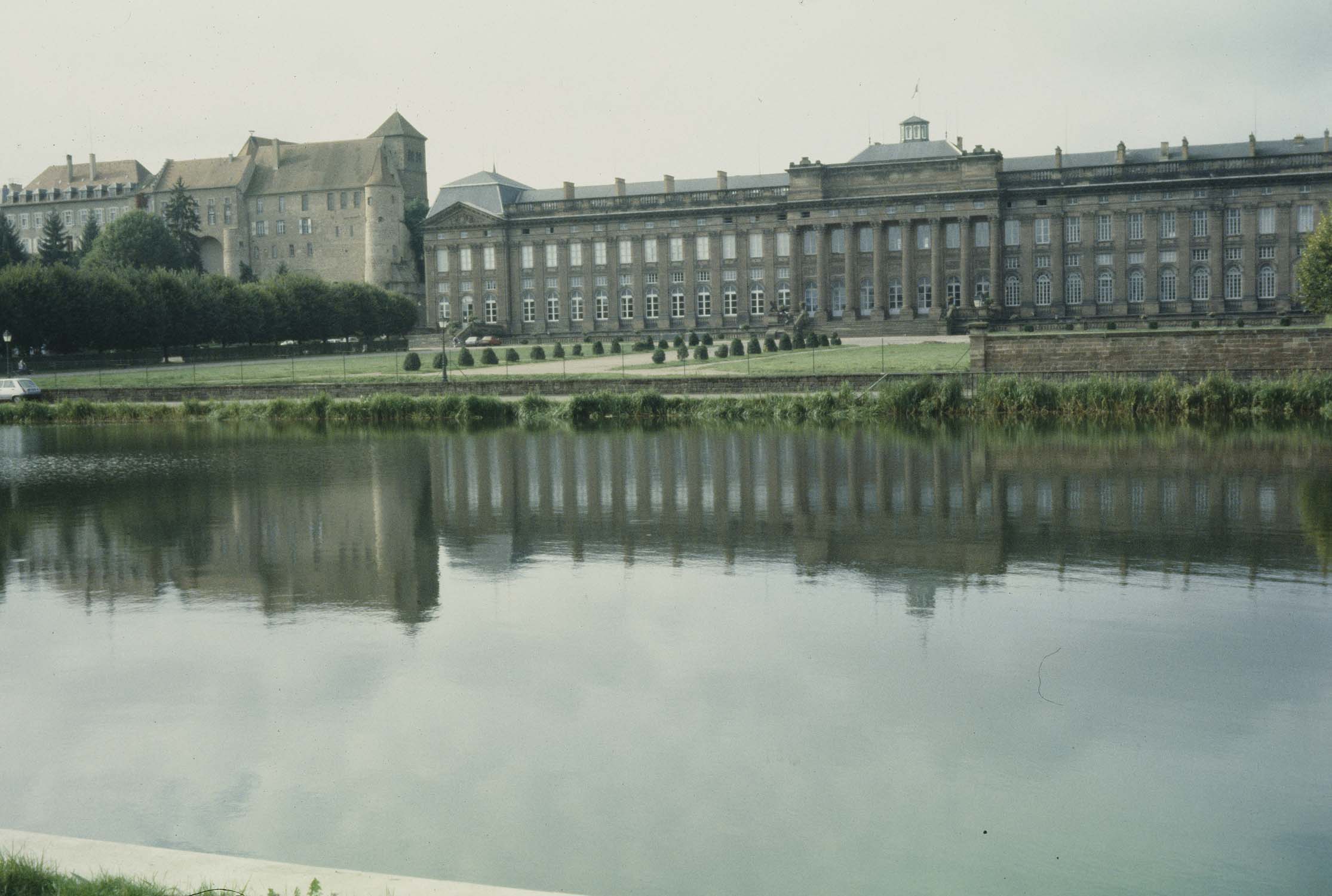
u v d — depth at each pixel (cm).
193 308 12331
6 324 10631
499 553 2945
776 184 15625
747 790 1556
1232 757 1628
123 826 1480
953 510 3384
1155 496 3512
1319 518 3125
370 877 1035
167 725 1803
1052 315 14150
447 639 2209
